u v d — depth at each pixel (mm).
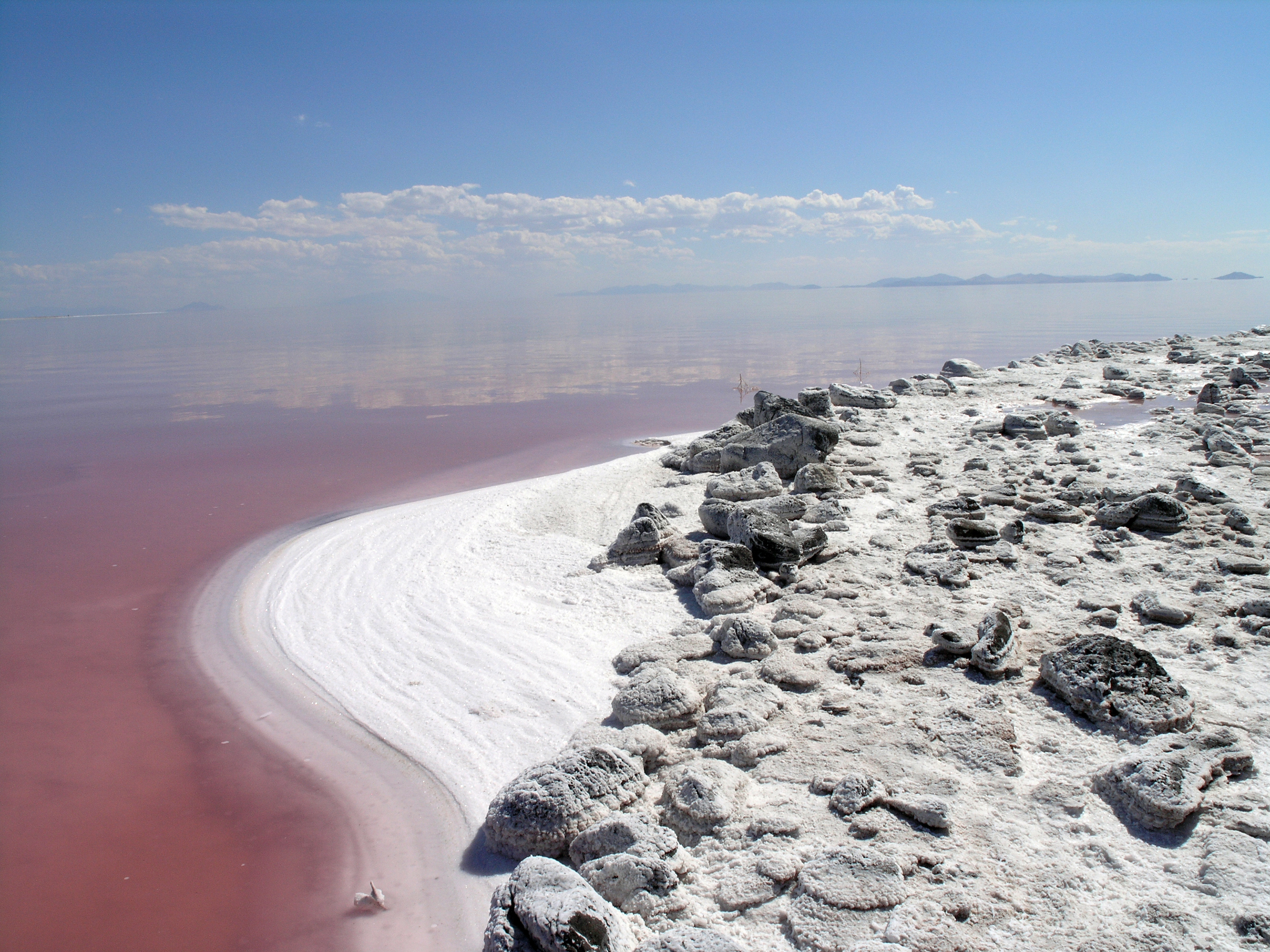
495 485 15227
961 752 5793
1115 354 29609
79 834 5625
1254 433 16109
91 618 9438
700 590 9031
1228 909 4215
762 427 15008
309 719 7055
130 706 7398
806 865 4617
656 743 6023
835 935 4145
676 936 4031
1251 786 5320
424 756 6363
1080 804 5148
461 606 9336
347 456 18281
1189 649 7230
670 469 15617
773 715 6488
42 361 47844
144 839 5559
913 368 32656
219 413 25016
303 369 39188
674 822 5281
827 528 11273
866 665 7156
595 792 5297
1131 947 3994
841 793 5246
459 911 4781
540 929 3893
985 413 20156
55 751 6680
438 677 7629
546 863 4449
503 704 7055
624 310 124562
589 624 8703
